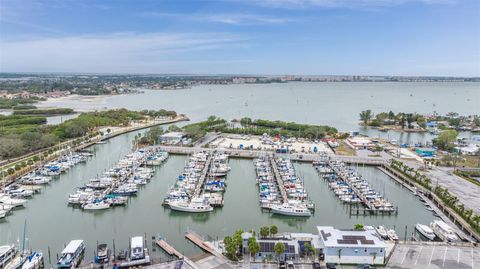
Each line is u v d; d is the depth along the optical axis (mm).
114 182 151750
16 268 84688
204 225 115938
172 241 102625
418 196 141875
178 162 193875
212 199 132625
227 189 149750
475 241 99500
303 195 136875
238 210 128375
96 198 133000
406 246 94688
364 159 194000
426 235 105500
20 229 112125
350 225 116938
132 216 123062
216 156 195000
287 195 137625
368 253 85000
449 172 169875
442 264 85125
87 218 121312
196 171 168125
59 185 154375
